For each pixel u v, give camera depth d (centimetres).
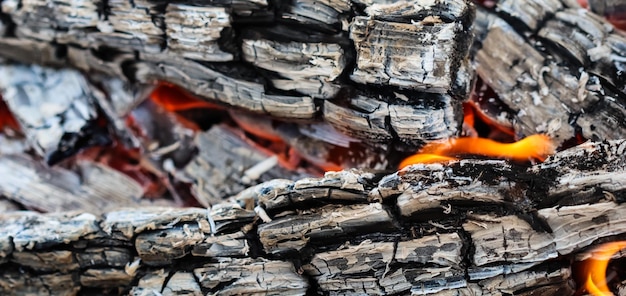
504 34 123
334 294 110
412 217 109
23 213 123
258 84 124
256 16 121
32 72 146
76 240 115
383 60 111
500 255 106
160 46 129
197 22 121
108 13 128
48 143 141
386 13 112
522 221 105
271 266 110
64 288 116
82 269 115
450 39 108
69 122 143
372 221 108
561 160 108
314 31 120
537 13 124
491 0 133
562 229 105
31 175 152
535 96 119
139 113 153
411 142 122
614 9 134
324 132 133
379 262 107
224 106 135
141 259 114
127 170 158
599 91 115
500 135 131
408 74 111
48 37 136
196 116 157
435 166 109
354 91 118
